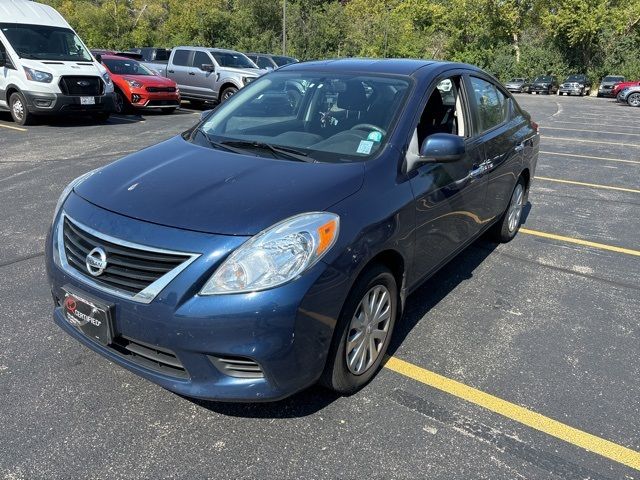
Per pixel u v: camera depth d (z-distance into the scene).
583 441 2.61
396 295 3.05
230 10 42.50
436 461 2.45
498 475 2.38
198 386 2.38
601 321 3.85
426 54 52.97
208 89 15.99
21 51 11.44
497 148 4.32
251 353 2.29
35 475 2.28
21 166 7.78
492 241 5.43
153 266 2.36
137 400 2.77
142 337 2.38
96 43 44.38
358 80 3.63
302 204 2.52
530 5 51.50
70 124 12.19
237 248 2.32
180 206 2.52
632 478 2.40
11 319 3.50
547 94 42.62
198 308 2.27
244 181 2.73
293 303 2.30
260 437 2.54
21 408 2.67
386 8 61.84
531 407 2.85
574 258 5.09
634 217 6.54
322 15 40.31
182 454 2.43
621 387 3.06
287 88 3.80
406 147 3.13
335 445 2.51
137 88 14.00
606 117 20.42
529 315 3.90
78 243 2.60
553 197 7.39
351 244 2.53
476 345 3.45
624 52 48.41
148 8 48.59
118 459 2.38
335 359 2.61
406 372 3.12
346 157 3.04
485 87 4.47
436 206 3.28
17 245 4.77
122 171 2.98
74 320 2.61
